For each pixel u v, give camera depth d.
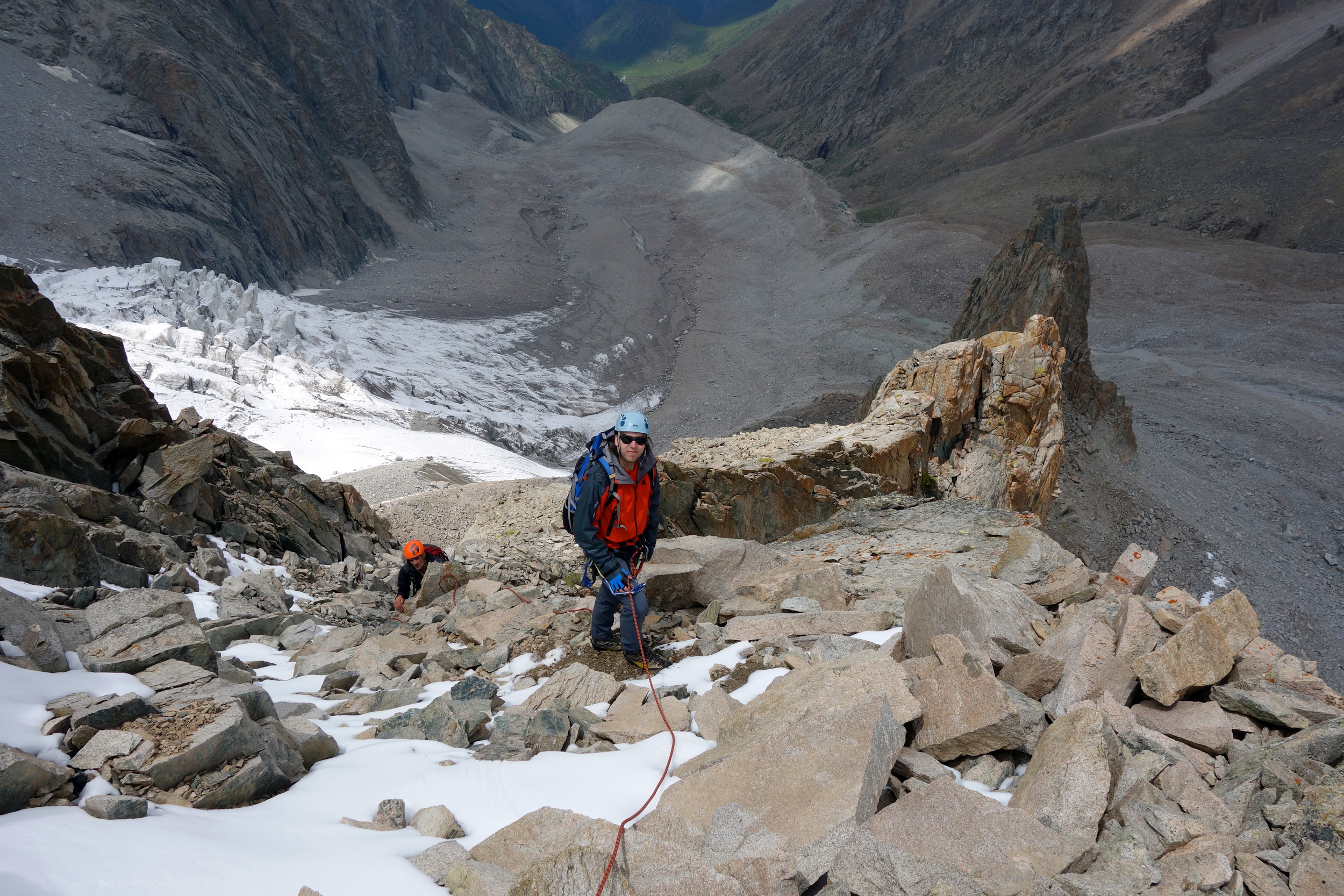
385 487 43.34
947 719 3.48
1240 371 107.56
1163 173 173.88
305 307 109.50
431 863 2.65
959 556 7.88
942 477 17.61
